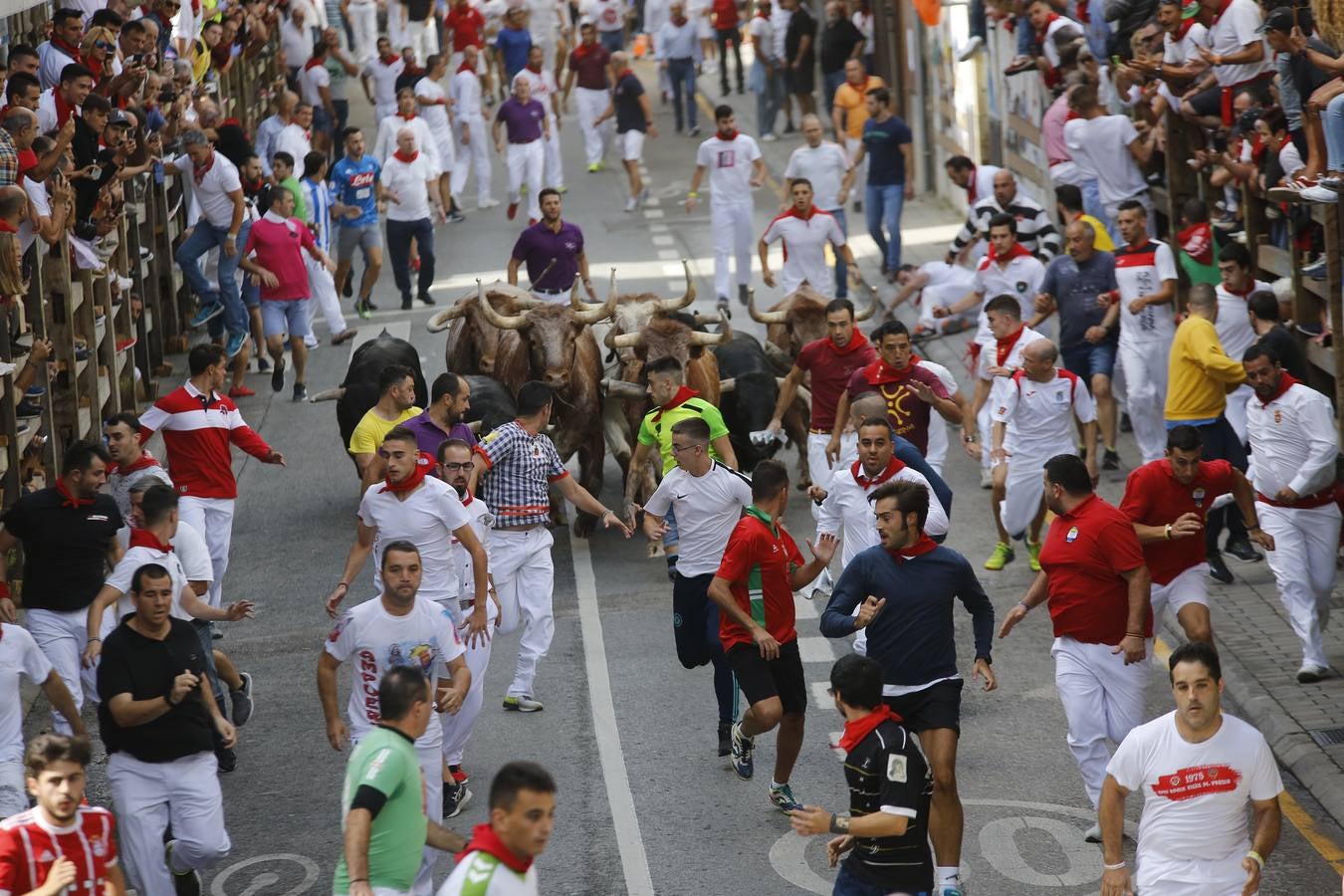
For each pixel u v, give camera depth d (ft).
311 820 123.75
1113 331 187.62
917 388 150.20
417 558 106.83
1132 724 113.80
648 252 312.71
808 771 128.06
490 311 175.83
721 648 122.83
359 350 193.57
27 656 109.19
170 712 103.35
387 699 89.51
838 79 381.60
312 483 209.15
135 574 102.83
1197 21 201.46
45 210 174.09
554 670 149.79
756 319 191.01
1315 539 137.18
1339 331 160.97
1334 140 153.28
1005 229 199.21
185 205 275.18
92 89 197.67
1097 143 216.13
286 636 161.89
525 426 138.21
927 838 94.63
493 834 78.79
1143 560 112.06
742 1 529.45
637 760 130.82
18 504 129.90
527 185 361.92
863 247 307.99
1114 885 95.35
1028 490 160.66
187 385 155.84
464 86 350.84
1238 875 92.99
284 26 390.83
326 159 276.41
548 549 140.15
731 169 263.29
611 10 441.68
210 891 113.39
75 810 88.79
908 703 108.27
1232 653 145.28
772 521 117.39
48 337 187.11
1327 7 168.55
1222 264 171.42
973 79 309.22
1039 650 149.79
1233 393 172.65
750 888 110.32
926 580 108.17
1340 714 131.75
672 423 151.94
